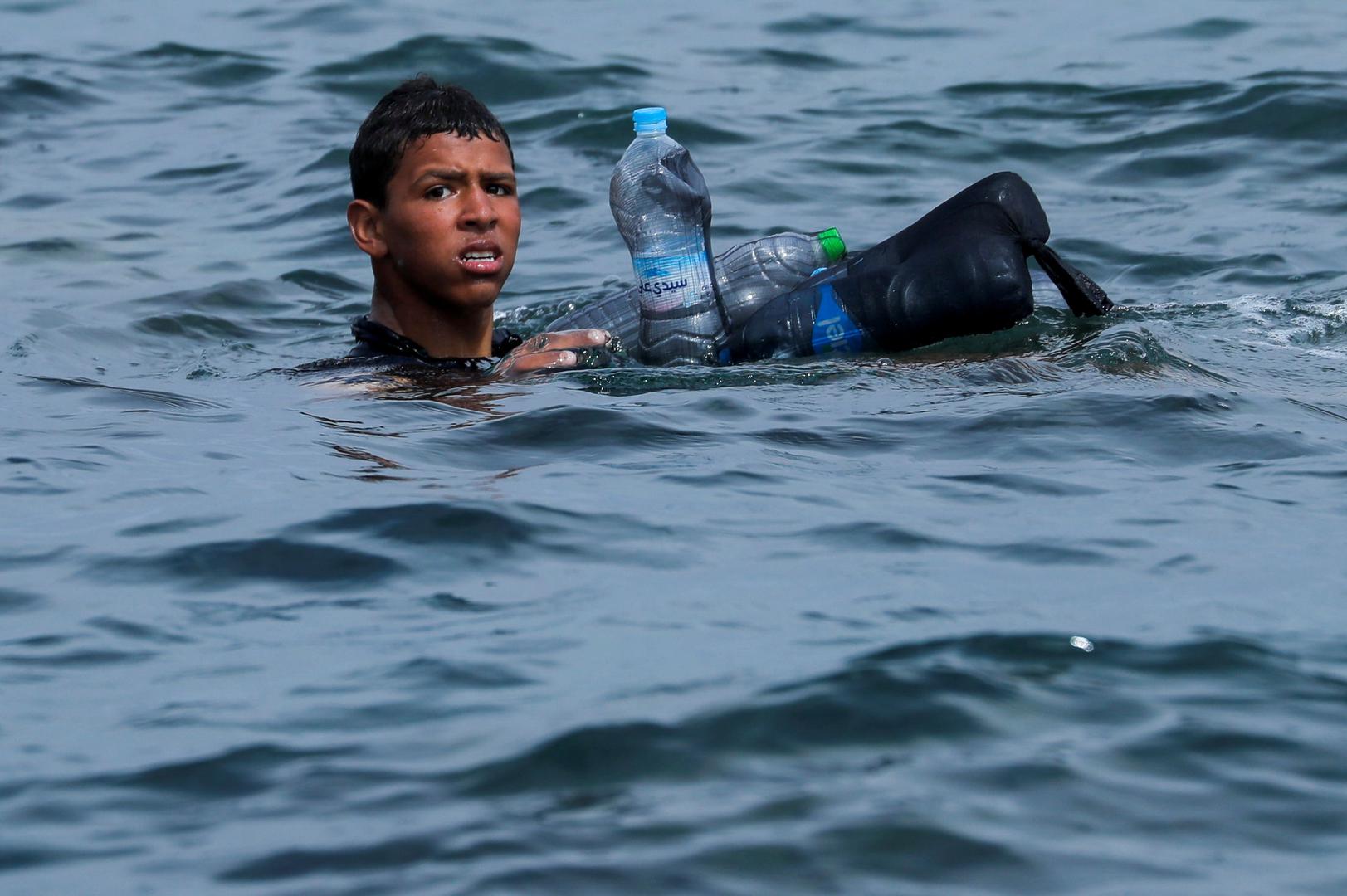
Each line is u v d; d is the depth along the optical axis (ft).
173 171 103.09
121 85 123.75
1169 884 23.25
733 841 24.27
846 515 39.86
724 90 119.44
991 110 112.88
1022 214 57.06
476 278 58.29
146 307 74.54
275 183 99.40
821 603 33.88
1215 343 59.62
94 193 98.12
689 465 44.21
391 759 27.14
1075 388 50.67
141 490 42.57
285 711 29.19
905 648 31.17
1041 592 34.40
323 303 77.66
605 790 25.88
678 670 30.40
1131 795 25.71
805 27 141.69
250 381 57.77
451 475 43.68
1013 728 27.94
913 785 25.94
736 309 57.93
